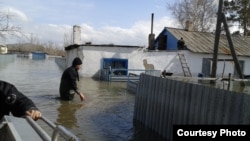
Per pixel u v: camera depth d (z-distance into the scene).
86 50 24.17
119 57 24.94
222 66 27.72
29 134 2.08
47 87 16.50
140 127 8.69
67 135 1.72
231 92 5.63
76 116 9.55
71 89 12.19
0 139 2.33
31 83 18.33
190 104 6.82
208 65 27.58
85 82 20.23
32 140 1.97
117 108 11.24
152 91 8.69
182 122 7.07
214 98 6.05
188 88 6.95
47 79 21.19
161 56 26.20
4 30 27.67
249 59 28.88
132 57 25.25
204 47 28.02
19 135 2.05
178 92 7.35
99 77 24.36
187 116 6.90
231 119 5.58
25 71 28.62
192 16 50.78
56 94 13.79
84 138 7.34
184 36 29.98
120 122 9.16
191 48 27.16
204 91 6.38
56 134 1.90
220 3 11.84
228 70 27.97
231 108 5.60
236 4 50.00
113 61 24.83
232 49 11.63
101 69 24.03
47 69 32.78
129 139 7.50
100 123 8.85
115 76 21.84
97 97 13.70
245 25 49.44
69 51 30.88
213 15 50.78
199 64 27.38
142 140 7.48
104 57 24.53
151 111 8.61
